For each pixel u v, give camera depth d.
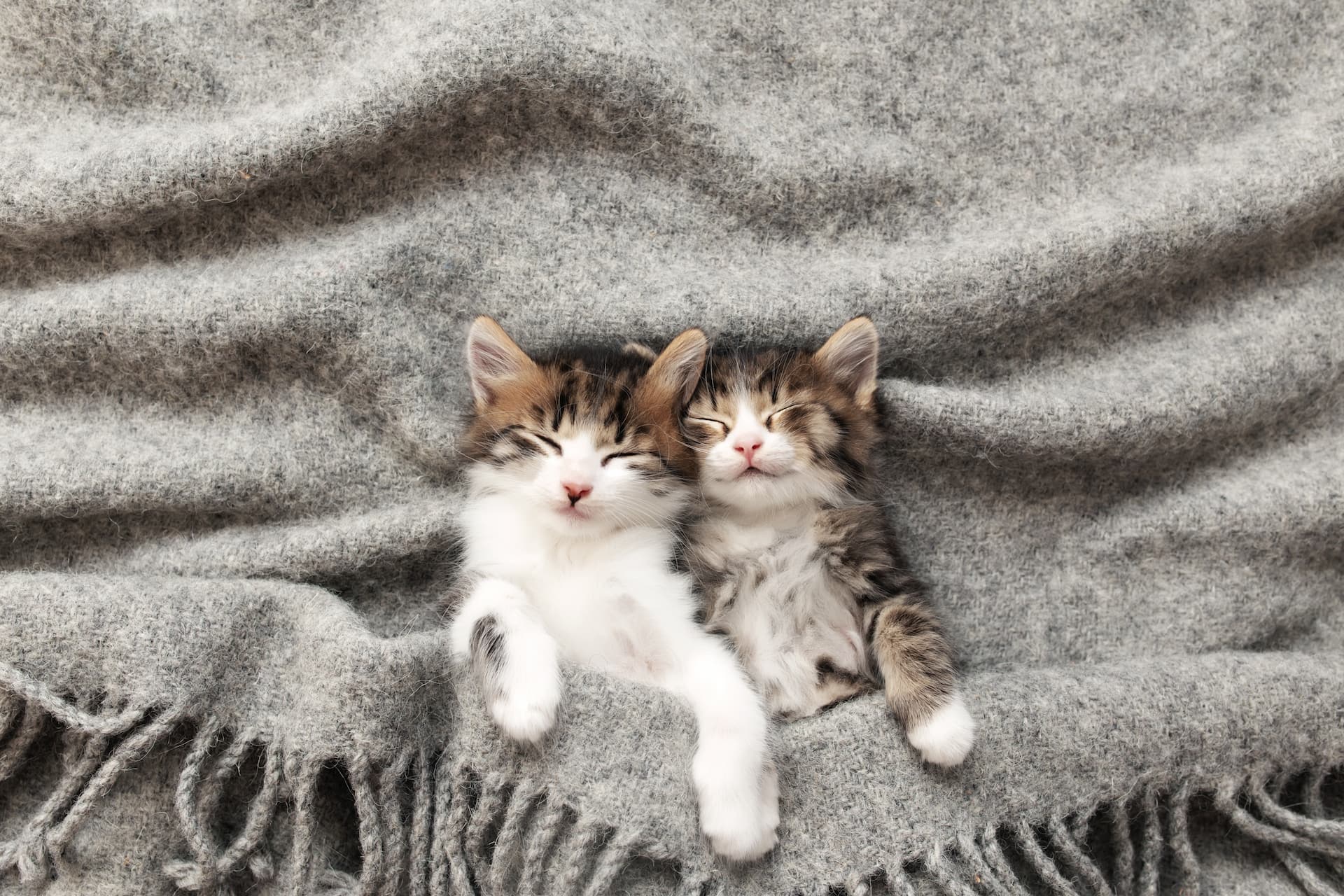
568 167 0.43
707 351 0.40
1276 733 0.38
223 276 0.41
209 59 0.43
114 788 0.35
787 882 0.35
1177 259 0.43
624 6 0.44
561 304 0.43
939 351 0.43
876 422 0.42
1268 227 0.44
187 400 0.42
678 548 0.41
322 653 0.36
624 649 0.40
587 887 0.34
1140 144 0.45
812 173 0.44
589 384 0.41
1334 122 0.44
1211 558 0.44
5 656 0.35
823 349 0.41
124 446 0.41
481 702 0.36
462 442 0.42
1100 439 0.42
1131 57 0.45
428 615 0.42
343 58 0.43
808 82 0.45
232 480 0.41
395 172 0.43
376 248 0.41
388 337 0.41
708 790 0.35
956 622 0.43
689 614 0.39
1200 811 0.40
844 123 0.45
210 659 0.36
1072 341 0.45
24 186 0.41
